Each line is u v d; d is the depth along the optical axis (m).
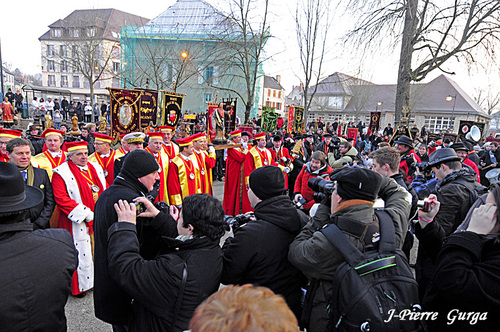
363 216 1.68
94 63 24.62
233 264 1.86
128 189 1.90
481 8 12.23
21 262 1.34
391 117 47.97
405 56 13.05
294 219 1.97
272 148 7.61
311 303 1.76
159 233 1.83
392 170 2.74
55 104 23.67
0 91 20.23
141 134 4.55
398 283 1.50
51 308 1.42
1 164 1.39
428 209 2.09
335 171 1.96
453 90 45.47
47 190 3.39
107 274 1.81
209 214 1.67
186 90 30.30
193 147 5.22
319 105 49.47
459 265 1.48
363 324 1.41
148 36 20.42
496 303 1.39
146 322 1.59
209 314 0.74
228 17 10.87
